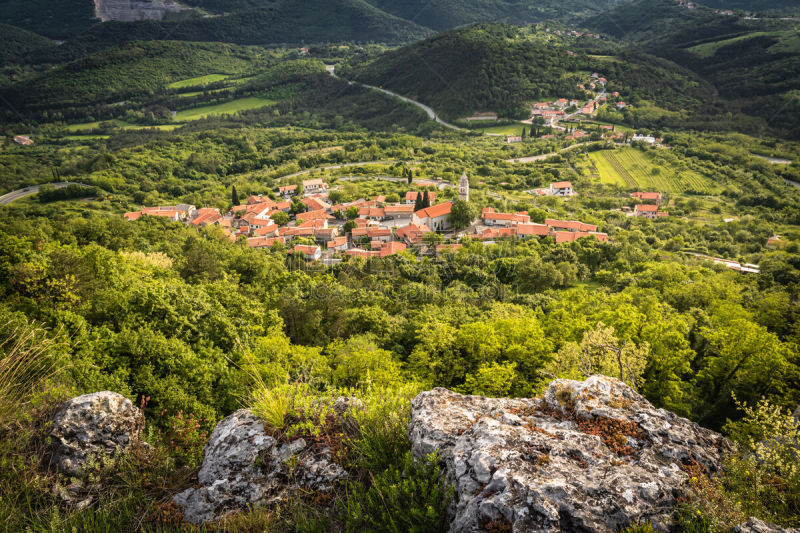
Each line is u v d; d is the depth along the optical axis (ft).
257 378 26.09
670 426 21.43
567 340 98.22
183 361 56.70
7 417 21.13
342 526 18.10
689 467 19.29
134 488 20.62
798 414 51.85
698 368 108.06
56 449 20.94
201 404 50.75
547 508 15.80
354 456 21.56
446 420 21.50
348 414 23.61
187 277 134.21
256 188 511.81
